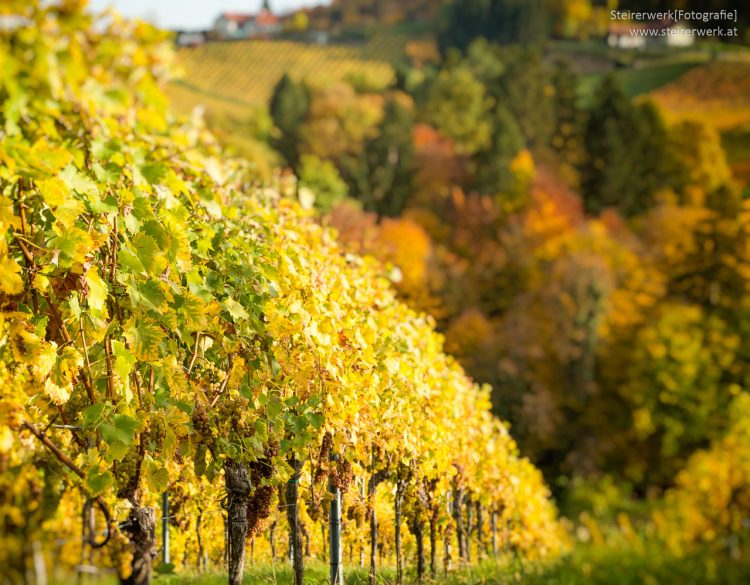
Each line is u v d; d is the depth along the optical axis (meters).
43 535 5.53
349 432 6.77
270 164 49.66
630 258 70.75
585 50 122.19
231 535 5.75
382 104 120.56
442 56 143.50
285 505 6.42
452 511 11.23
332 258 8.42
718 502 18.50
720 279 67.75
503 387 55.00
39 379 4.32
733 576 8.45
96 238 4.54
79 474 4.46
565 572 9.16
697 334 58.31
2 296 4.25
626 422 59.94
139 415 4.77
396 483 8.59
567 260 65.06
